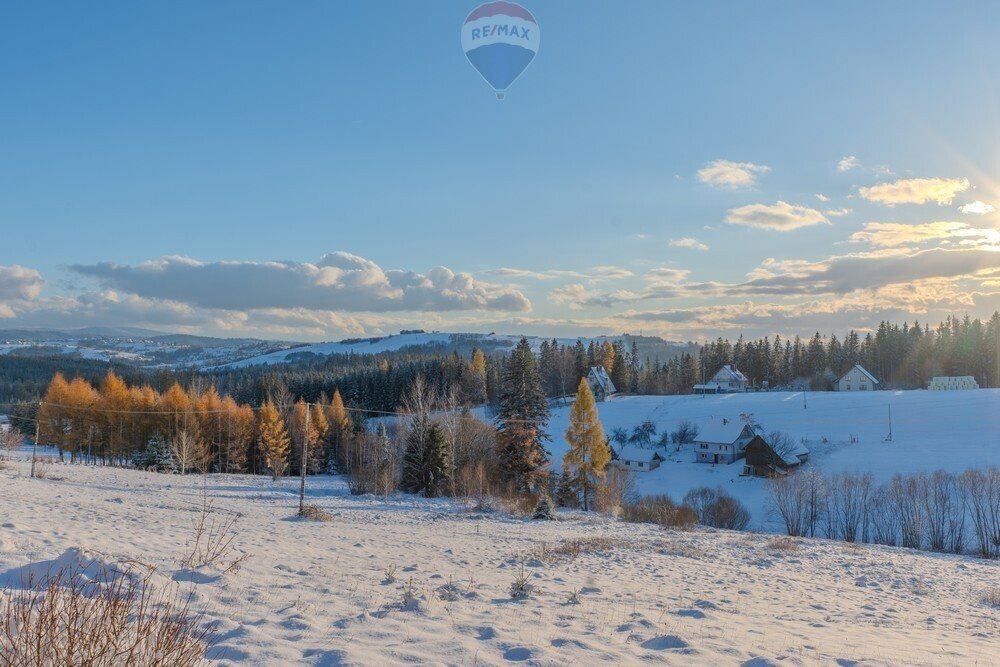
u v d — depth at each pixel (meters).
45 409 68.75
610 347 126.88
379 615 7.70
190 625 5.68
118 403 70.19
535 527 30.41
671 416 90.44
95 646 4.40
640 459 73.62
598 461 47.44
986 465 58.75
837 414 82.50
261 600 7.98
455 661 5.79
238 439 72.38
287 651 5.79
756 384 132.75
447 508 38.41
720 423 77.06
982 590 18.81
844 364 131.25
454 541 21.98
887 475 59.06
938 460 61.84
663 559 20.30
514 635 6.98
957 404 82.06
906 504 46.41
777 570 20.11
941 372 122.00
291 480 62.22
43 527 12.12
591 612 9.34
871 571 21.44
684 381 129.38
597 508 45.53
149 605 6.61
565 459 48.28
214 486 49.25
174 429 69.38
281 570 10.83
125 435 70.69
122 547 10.93
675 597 12.50
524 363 53.09
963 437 68.12
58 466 52.75
